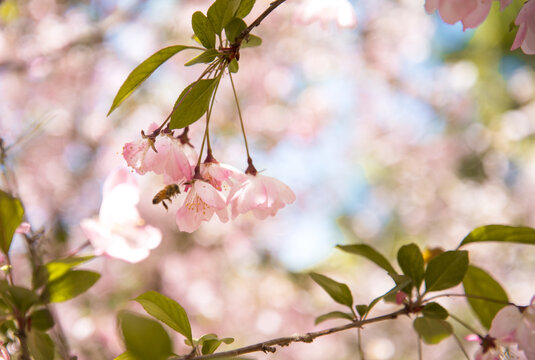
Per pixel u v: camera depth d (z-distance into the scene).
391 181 9.17
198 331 5.82
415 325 1.57
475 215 8.25
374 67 7.69
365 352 6.05
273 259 6.66
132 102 6.14
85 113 6.00
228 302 6.06
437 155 8.98
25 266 2.80
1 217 1.43
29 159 5.53
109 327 4.11
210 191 1.51
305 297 6.40
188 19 6.14
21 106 5.55
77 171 5.86
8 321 1.54
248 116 6.75
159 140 1.49
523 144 8.66
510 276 7.22
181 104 1.40
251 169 1.63
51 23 5.52
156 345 1.04
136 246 1.77
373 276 7.50
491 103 9.45
